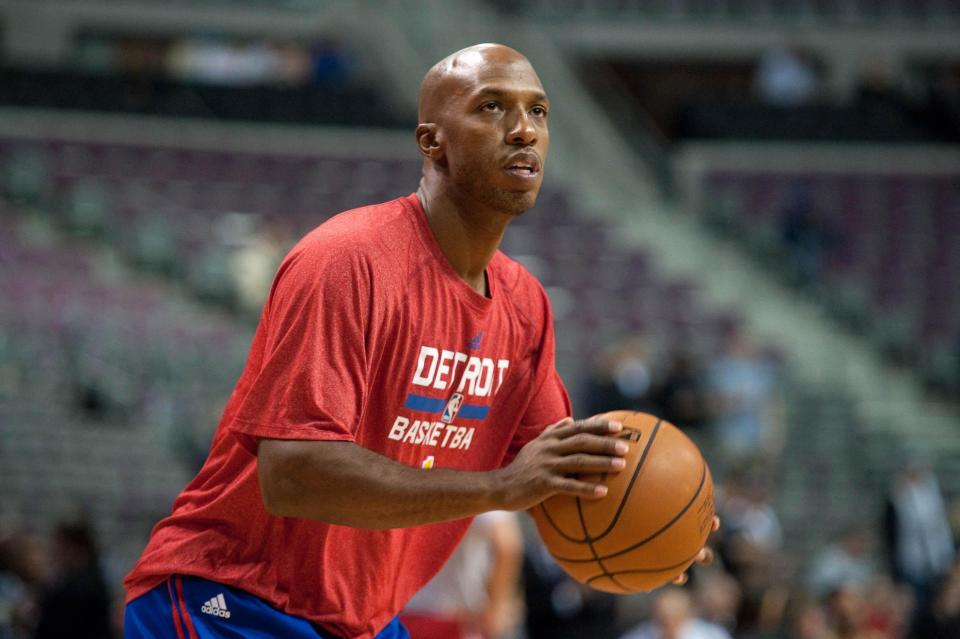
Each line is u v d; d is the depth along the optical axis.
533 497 3.51
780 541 16.03
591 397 15.09
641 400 15.20
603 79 30.75
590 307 21.17
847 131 26.81
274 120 25.94
